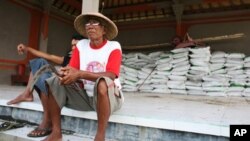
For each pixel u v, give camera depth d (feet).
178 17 29.76
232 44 28.40
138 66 18.63
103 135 6.10
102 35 7.06
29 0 28.48
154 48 31.48
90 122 7.77
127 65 18.80
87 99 7.18
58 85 6.66
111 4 32.55
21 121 9.25
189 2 28.73
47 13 30.27
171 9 30.71
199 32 29.94
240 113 8.18
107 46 7.03
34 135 7.25
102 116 6.10
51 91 6.60
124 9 32.40
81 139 7.40
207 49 16.44
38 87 7.41
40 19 30.37
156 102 11.20
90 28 6.78
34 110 8.93
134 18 33.63
